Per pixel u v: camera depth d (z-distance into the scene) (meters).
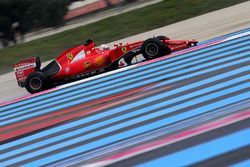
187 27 72.81
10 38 161.38
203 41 56.59
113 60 47.72
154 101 32.34
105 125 29.42
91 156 23.75
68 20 189.00
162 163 20.33
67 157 24.77
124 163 21.34
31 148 28.41
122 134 26.50
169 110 29.06
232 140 20.91
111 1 192.00
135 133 26.06
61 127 31.94
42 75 48.56
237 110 25.16
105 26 96.94
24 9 164.75
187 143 21.86
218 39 53.34
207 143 21.25
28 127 34.84
